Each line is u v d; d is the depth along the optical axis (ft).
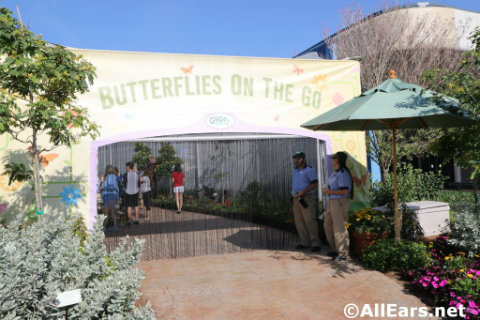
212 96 20.08
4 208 16.71
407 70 34.01
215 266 17.76
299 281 15.46
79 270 8.73
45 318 7.61
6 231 9.27
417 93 15.47
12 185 16.85
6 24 12.41
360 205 22.62
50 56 13.11
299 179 20.33
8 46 12.70
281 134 21.62
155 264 18.17
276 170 22.85
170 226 20.52
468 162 15.58
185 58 19.70
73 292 7.91
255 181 22.49
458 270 13.53
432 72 16.06
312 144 23.03
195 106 19.81
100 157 18.76
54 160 17.57
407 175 29.91
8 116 12.43
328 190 18.21
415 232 19.15
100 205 19.31
